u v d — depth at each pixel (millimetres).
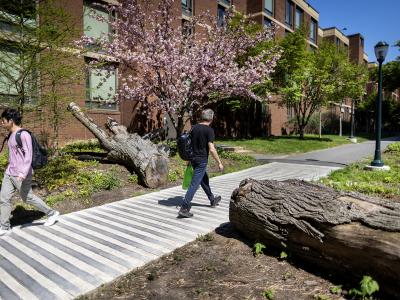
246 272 3715
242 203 4461
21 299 3240
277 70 21531
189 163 5957
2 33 7785
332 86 24312
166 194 7852
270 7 28781
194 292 3324
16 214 6168
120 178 8844
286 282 3463
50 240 4824
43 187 7711
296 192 3990
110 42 13109
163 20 12625
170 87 12289
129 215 6051
